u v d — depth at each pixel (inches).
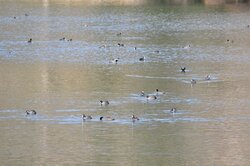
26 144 2513.5
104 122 2728.8
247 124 2709.2
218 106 2940.5
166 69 3663.9
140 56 4040.4
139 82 3366.1
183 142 2522.1
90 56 4045.3
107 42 4539.9
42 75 3523.6
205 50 4247.0
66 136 2586.1
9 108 2915.8
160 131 2635.3
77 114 2827.3
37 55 4072.3
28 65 3777.1
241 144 2507.4
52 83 3348.9
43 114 2829.7
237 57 4018.2
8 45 4414.4
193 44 4468.5
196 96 3100.4
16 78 3459.6
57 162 2358.5
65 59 3954.2
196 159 2381.9
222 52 4183.1
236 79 3430.1
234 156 2406.5
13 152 2447.1
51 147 2485.2
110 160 2373.3
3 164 2345.0
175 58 3981.3
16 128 2672.2
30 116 2805.1
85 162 2348.7
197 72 3592.5
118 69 3663.9
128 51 4202.8
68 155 2413.9
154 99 3029.0
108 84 3326.8
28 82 3371.1
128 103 2977.4
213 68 3698.3
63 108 2908.5
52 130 2647.6
